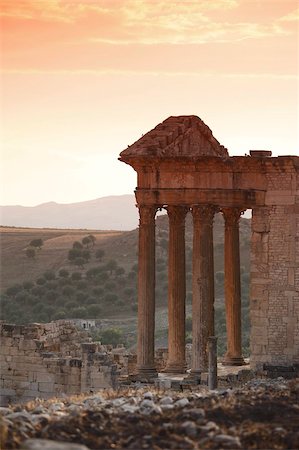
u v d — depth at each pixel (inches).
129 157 3329.2
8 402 3558.1
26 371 3535.9
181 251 3390.7
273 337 3351.4
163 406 2166.6
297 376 3225.9
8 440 1804.9
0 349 3582.7
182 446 1823.3
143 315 3344.0
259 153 3363.7
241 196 3339.1
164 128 3378.4
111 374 3353.8
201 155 3294.8
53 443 1525.6
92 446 1839.3
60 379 3476.9
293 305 3341.5
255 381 3002.0
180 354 3408.0
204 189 3319.4
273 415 2097.7
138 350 3346.5
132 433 1916.8
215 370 3011.8
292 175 3344.0
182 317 3403.1
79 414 2048.5
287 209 3346.5
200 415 2049.7
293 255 3344.0
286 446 1845.5
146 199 3339.1
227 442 1843.0
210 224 3341.5
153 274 3353.8
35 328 3577.8
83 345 3420.3
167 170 3326.8
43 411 2148.1
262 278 3363.7
